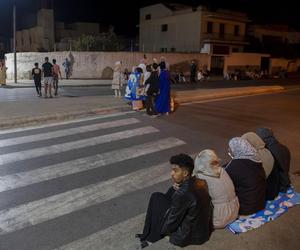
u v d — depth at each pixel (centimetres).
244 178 462
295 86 2631
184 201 381
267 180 530
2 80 2330
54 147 843
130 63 3253
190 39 4712
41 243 454
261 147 529
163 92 1242
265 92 2194
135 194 605
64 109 1241
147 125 1096
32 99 1586
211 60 3909
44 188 616
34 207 548
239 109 1452
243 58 4253
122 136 960
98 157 783
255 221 459
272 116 1326
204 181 410
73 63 3059
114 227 496
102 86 2539
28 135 944
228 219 432
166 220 404
